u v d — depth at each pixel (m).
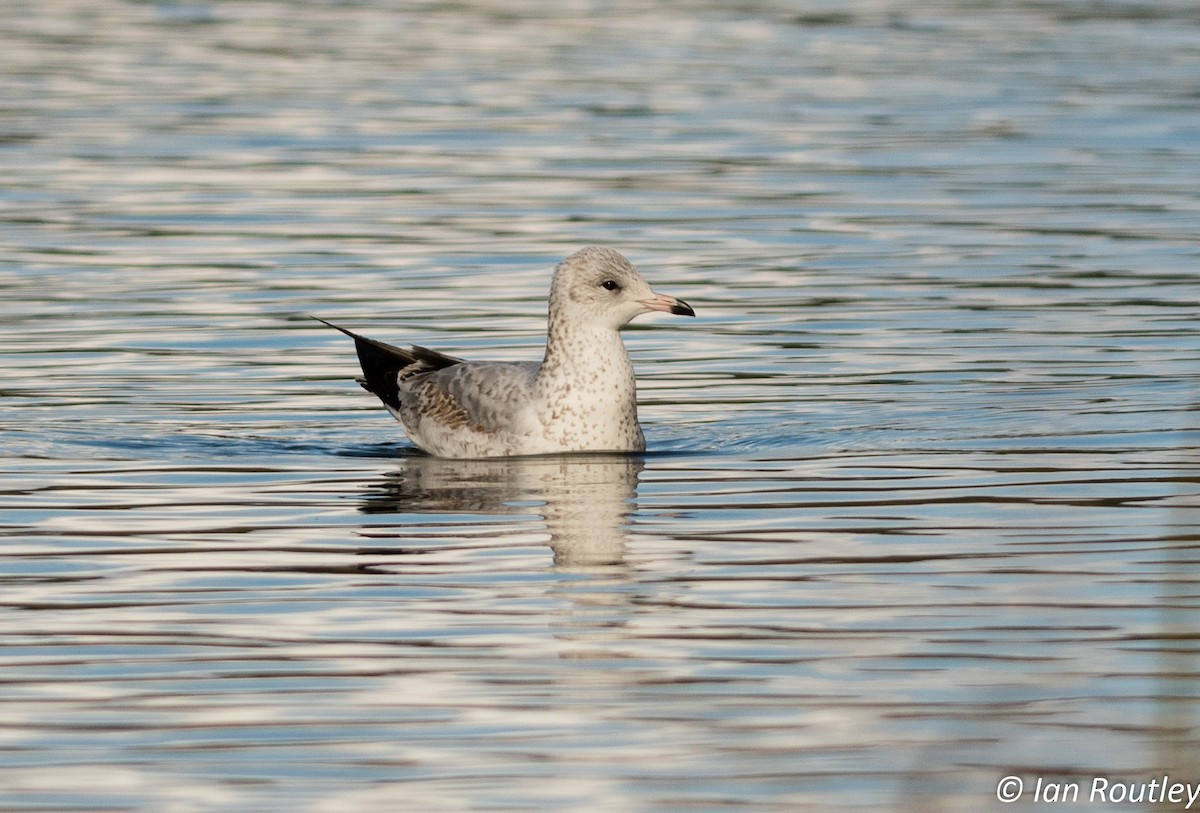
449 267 23.19
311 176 29.11
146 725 9.75
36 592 11.91
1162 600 11.40
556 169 29.66
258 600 11.74
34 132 32.41
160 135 32.38
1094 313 20.59
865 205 26.83
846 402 17.30
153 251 24.03
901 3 52.25
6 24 46.47
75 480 14.83
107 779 9.09
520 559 12.61
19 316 20.66
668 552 12.73
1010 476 14.58
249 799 8.86
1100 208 26.44
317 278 22.61
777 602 11.57
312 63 41.03
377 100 36.25
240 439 16.31
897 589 11.79
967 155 30.58
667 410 17.25
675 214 26.28
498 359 18.97
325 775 9.11
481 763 9.23
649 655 10.68
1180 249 23.77
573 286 15.63
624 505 14.04
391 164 30.08
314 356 19.27
